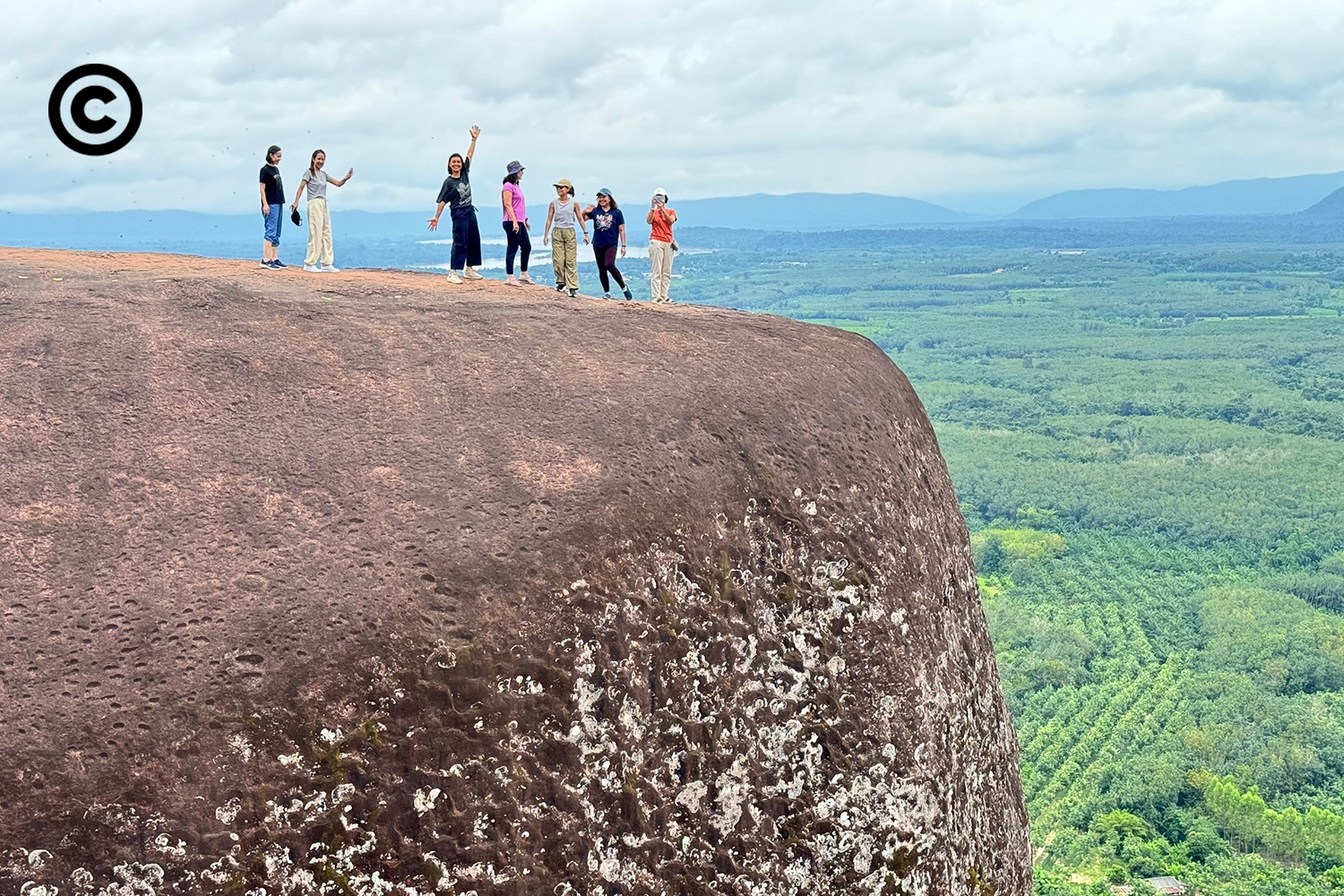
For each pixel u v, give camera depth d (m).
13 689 5.48
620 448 7.61
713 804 7.02
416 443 7.34
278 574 6.18
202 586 6.05
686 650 7.10
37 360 7.58
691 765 6.95
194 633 5.82
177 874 5.39
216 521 6.44
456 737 6.06
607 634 6.71
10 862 5.14
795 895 7.21
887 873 7.57
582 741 6.48
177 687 5.63
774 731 7.39
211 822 5.48
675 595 7.16
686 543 7.36
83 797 5.30
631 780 6.65
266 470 6.86
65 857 5.23
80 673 5.59
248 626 5.90
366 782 5.80
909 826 7.73
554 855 6.27
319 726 5.76
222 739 5.59
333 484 6.84
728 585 7.50
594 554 6.86
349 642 5.96
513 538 6.72
